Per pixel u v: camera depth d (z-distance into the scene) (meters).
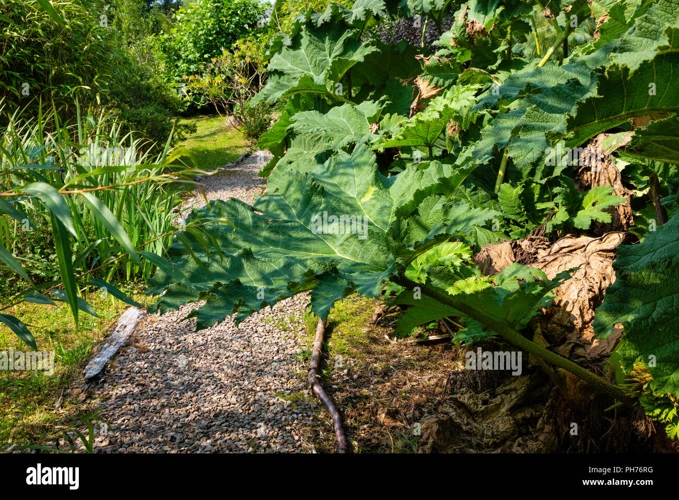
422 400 3.04
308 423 2.92
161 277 2.09
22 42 6.66
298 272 2.15
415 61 5.64
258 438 2.80
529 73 2.01
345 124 4.77
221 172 8.91
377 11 5.18
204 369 3.51
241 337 3.92
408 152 4.42
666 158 2.17
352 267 2.21
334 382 3.29
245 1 15.25
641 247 1.95
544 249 3.14
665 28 1.70
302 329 3.98
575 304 2.68
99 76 7.64
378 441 2.75
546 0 4.06
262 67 11.02
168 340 3.89
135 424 2.93
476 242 3.43
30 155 2.15
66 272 1.38
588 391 2.43
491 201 3.73
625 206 3.36
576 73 1.90
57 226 1.37
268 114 10.87
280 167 4.96
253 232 2.32
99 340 3.88
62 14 6.83
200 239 1.83
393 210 2.47
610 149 3.43
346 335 3.84
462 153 3.50
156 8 24.45
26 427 2.91
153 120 8.33
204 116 14.63
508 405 2.53
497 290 2.32
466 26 4.92
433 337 3.63
